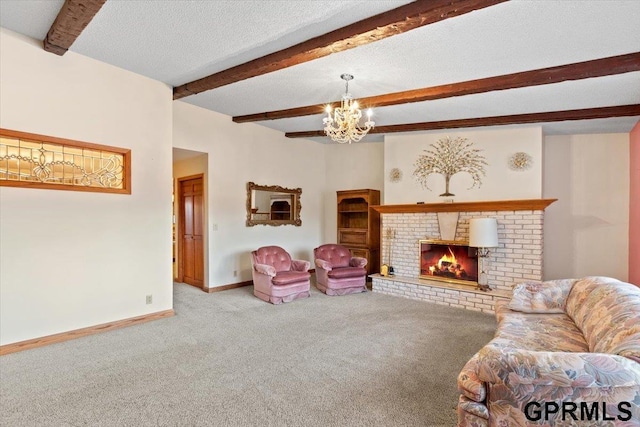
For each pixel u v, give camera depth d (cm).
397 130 538
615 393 144
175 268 650
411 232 556
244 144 602
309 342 331
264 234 639
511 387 158
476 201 494
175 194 639
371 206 598
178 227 634
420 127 520
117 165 384
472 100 408
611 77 330
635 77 330
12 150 313
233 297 518
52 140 327
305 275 516
